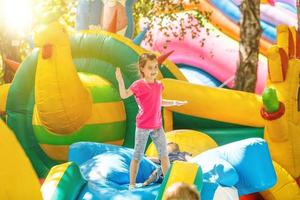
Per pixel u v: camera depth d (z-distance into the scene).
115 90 11.05
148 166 8.30
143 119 7.41
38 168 11.10
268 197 9.75
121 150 8.72
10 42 14.82
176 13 18.47
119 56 10.95
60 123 10.38
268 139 10.25
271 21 18.89
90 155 8.68
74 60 11.32
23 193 4.73
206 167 7.65
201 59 18.19
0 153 4.71
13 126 11.10
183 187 4.42
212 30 18.25
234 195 7.48
